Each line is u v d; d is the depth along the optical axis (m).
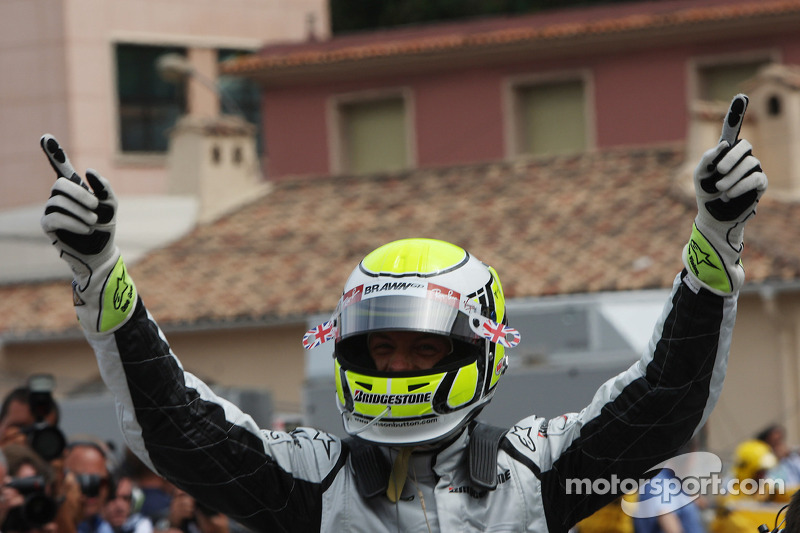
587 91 71.62
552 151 73.25
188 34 84.38
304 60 75.88
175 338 63.12
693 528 25.28
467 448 11.33
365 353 11.99
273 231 69.50
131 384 10.63
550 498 11.23
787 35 67.88
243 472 11.05
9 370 64.81
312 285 62.84
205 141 72.75
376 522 11.09
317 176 75.31
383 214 69.06
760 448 31.53
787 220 60.19
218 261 67.06
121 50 82.56
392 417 11.01
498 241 62.66
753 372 54.50
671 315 10.62
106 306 10.41
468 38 72.81
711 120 64.75
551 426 11.48
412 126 74.94
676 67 69.94
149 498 25.38
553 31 71.12
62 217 9.91
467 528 11.01
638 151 69.31
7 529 18.30
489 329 11.23
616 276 56.56
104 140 81.25
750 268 54.59
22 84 81.12
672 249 58.09
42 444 20.39
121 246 70.88
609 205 64.12
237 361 62.22
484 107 73.62
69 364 64.94
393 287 11.29
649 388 10.73
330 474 11.34
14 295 70.62
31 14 81.06
